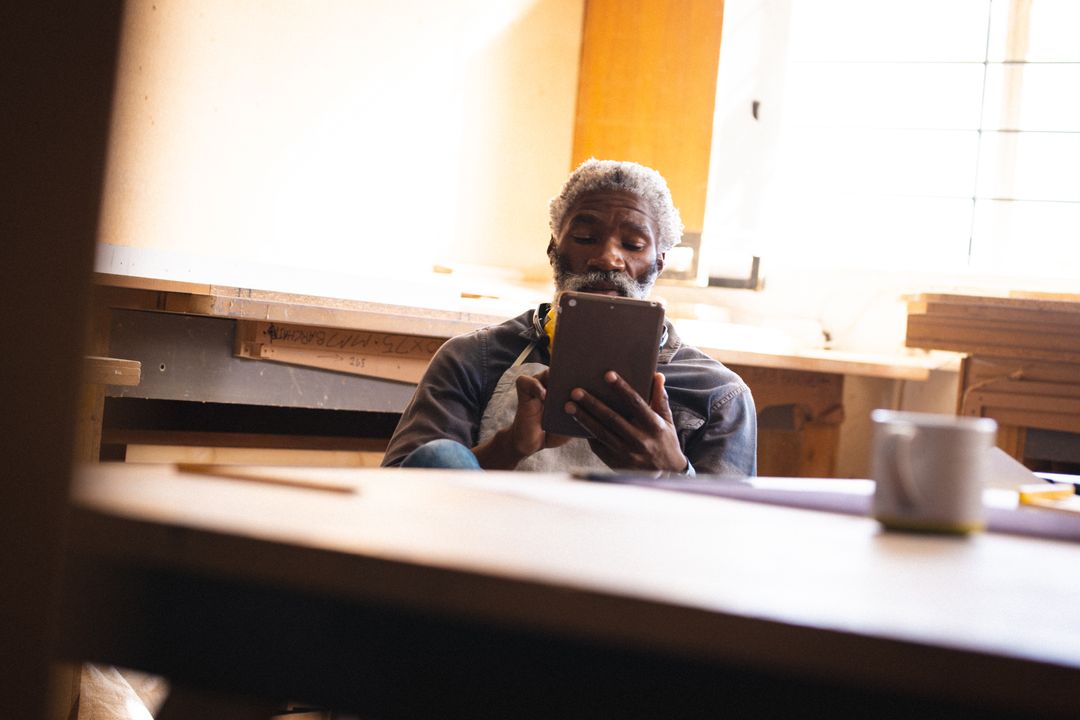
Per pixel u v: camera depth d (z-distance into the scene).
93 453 1.86
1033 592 0.54
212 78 3.56
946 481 0.73
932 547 0.68
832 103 4.77
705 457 1.73
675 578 0.48
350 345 2.79
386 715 0.45
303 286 3.38
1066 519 0.83
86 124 0.31
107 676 1.84
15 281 0.31
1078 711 0.38
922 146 4.68
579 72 4.61
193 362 2.59
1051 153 4.54
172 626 0.48
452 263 4.27
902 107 4.71
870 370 3.74
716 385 1.76
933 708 0.39
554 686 0.43
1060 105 4.54
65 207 0.32
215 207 3.62
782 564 0.56
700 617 0.41
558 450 1.62
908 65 4.70
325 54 3.90
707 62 4.44
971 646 0.40
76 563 0.48
